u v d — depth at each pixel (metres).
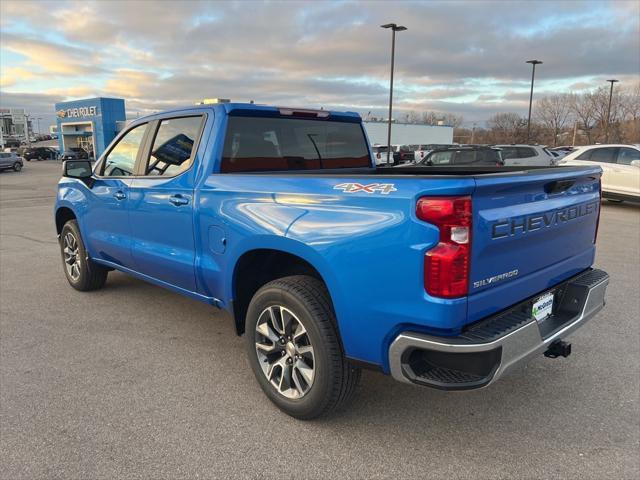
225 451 2.84
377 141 57.78
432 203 2.34
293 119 4.20
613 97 64.94
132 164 4.54
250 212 3.21
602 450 2.84
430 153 15.49
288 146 4.16
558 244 3.07
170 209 3.92
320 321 2.87
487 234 2.44
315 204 2.86
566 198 3.11
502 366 2.45
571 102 69.19
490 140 79.19
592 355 4.08
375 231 2.54
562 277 3.21
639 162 12.64
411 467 2.71
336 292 2.74
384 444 2.91
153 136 4.30
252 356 3.35
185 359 4.04
